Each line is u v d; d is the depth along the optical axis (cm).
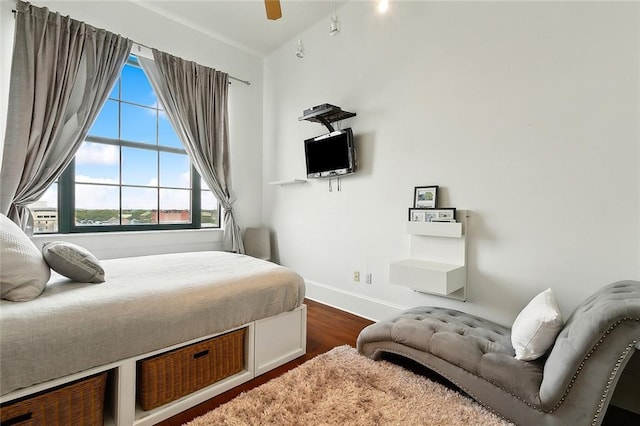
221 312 171
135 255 321
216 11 326
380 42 287
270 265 230
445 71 243
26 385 114
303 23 348
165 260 240
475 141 227
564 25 188
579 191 184
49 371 119
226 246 381
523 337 150
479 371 153
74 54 268
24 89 244
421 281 223
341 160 308
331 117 314
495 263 219
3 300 128
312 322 287
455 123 238
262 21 344
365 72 300
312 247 361
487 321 208
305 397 163
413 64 263
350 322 288
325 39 339
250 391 170
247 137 414
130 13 310
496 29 216
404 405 157
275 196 411
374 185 295
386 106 283
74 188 294
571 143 186
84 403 131
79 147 277
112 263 222
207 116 361
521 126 205
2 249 132
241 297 181
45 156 256
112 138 318
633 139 166
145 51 321
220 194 376
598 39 176
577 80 184
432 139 251
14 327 113
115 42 291
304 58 365
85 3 283
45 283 144
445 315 210
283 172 400
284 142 397
